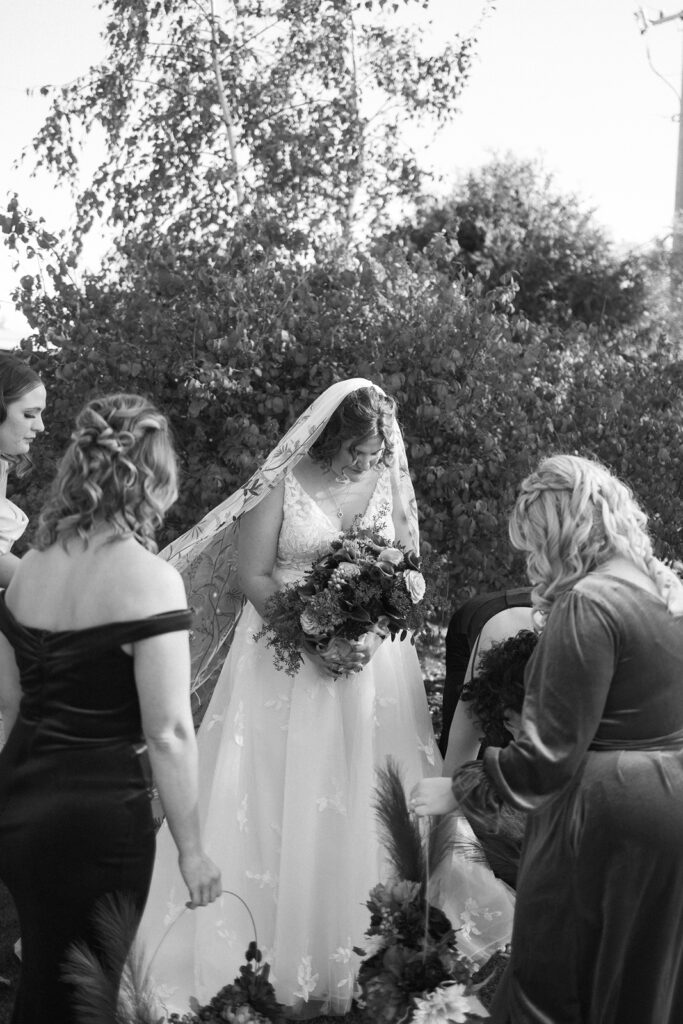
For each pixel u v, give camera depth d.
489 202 15.12
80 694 2.16
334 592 3.13
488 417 5.13
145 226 7.54
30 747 2.19
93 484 2.18
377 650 3.42
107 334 4.91
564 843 2.18
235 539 3.69
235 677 3.36
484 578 5.23
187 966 3.19
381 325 5.05
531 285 14.95
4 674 2.33
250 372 4.73
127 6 7.75
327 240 6.04
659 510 5.72
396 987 2.31
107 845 2.14
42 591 2.23
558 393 5.60
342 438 3.34
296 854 3.14
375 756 3.34
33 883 2.15
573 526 2.31
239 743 3.26
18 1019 2.23
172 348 4.76
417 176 8.09
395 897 2.42
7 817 2.18
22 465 3.48
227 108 7.86
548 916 2.22
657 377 5.87
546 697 2.15
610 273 14.95
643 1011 2.21
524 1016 2.25
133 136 7.98
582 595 2.20
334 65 8.11
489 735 2.82
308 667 3.25
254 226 5.18
